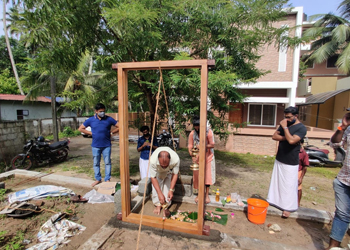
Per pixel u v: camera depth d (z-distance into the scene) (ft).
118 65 9.22
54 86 29.81
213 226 10.22
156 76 12.74
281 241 9.20
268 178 18.80
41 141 21.02
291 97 30.35
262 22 13.99
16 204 10.99
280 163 11.03
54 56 12.00
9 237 8.79
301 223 10.69
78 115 61.16
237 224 10.45
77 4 10.93
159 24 14.03
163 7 13.61
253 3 13.29
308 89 38.14
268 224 10.41
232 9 13.50
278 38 14.46
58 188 13.04
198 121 11.11
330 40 46.96
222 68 14.87
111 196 12.82
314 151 23.82
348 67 39.34
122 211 9.87
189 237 8.86
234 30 14.49
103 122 14.15
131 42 12.08
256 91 35.12
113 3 10.43
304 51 53.11
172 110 15.26
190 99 14.43
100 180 14.64
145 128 13.75
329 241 8.55
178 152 28.89
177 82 11.76
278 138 10.90
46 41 11.41
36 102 47.57
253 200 11.34
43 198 12.30
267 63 31.86
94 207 11.75
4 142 22.81
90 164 21.89
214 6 13.71
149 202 12.50
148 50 13.48
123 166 9.62
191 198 12.57
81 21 11.37
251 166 22.94
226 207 11.98
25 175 16.52
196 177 12.07
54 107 29.99
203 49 15.17
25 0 10.01
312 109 47.55
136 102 17.17
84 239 9.01
